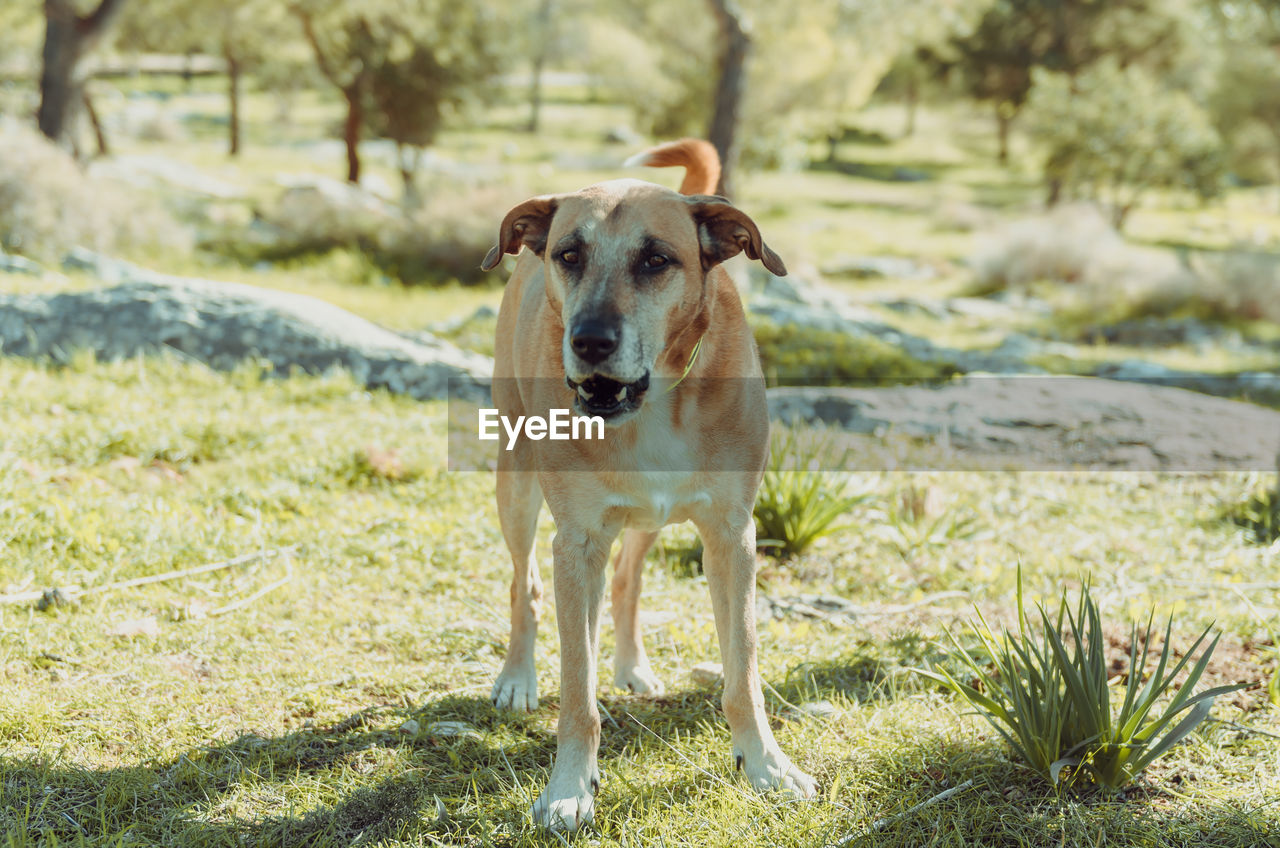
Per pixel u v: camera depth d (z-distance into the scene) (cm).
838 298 1445
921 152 4669
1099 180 2514
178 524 455
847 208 2970
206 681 343
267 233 1625
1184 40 3403
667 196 289
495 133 4309
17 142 1232
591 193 290
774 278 1486
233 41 2217
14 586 387
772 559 484
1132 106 2458
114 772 287
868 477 588
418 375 743
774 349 1003
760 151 2317
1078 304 1633
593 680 292
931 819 269
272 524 472
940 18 1853
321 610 400
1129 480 618
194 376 689
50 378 652
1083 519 547
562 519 297
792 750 310
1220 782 285
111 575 405
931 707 335
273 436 586
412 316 1095
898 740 311
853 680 361
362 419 647
